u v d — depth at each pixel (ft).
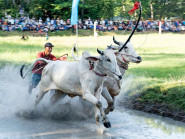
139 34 143.64
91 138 24.72
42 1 168.04
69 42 105.29
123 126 28.17
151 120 30.27
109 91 29.89
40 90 30.27
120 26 157.17
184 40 118.11
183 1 192.95
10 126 27.30
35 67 33.68
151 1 190.39
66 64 28.35
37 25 139.64
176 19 198.49
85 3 168.35
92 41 108.17
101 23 157.17
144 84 38.96
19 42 98.58
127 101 36.27
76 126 27.76
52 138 24.49
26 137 24.64
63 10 172.35
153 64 58.44
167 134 26.17
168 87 35.19
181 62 60.80
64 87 27.99
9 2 172.65
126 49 29.48
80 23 151.02
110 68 24.91
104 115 25.39
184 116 30.14
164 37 128.36
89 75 25.98
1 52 71.26
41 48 82.84
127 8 175.63
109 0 175.42
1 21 134.72
